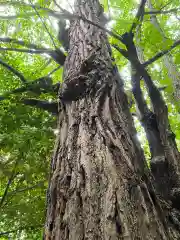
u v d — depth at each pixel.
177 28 2.91
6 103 2.96
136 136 1.63
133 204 1.09
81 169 1.28
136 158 1.42
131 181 1.19
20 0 1.85
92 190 1.15
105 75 1.96
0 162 2.86
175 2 2.34
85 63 2.01
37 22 2.45
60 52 2.71
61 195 1.24
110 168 1.23
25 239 4.13
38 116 2.99
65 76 2.17
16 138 2.65
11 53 3.93
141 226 1.02
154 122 2.33
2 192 4.21
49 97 3.09
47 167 3.04
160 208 1.24
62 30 2.93
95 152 1.35
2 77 3.54
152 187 1.32
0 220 3.38
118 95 1.88
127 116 1.77
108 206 1.05
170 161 2.05
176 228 1.45
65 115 1.81
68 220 1.08
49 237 1.11
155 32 2.10
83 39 2.53
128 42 2.10
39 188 3.56
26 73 3.72
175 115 4.17
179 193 1.82
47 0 2.12
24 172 3.09
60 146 1.57
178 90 3.40
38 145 2.79
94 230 0.98
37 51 2.72
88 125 1.56
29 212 3.38
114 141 1.42
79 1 3.30
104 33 2.68
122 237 0.94
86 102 1.78
